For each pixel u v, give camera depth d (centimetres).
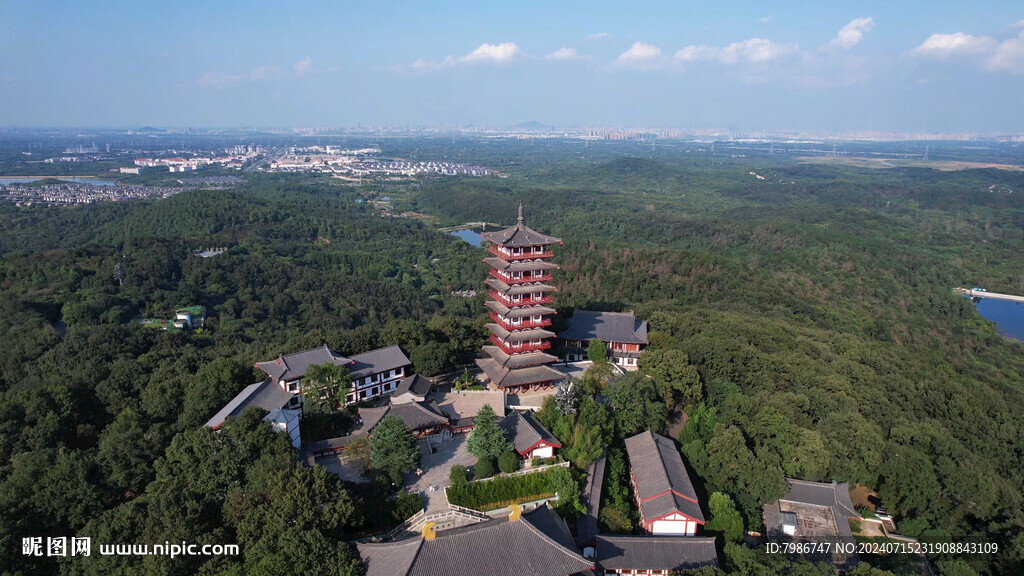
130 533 6425
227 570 5878
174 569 5897
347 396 9869
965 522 8956
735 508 7956
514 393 10706
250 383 10088
